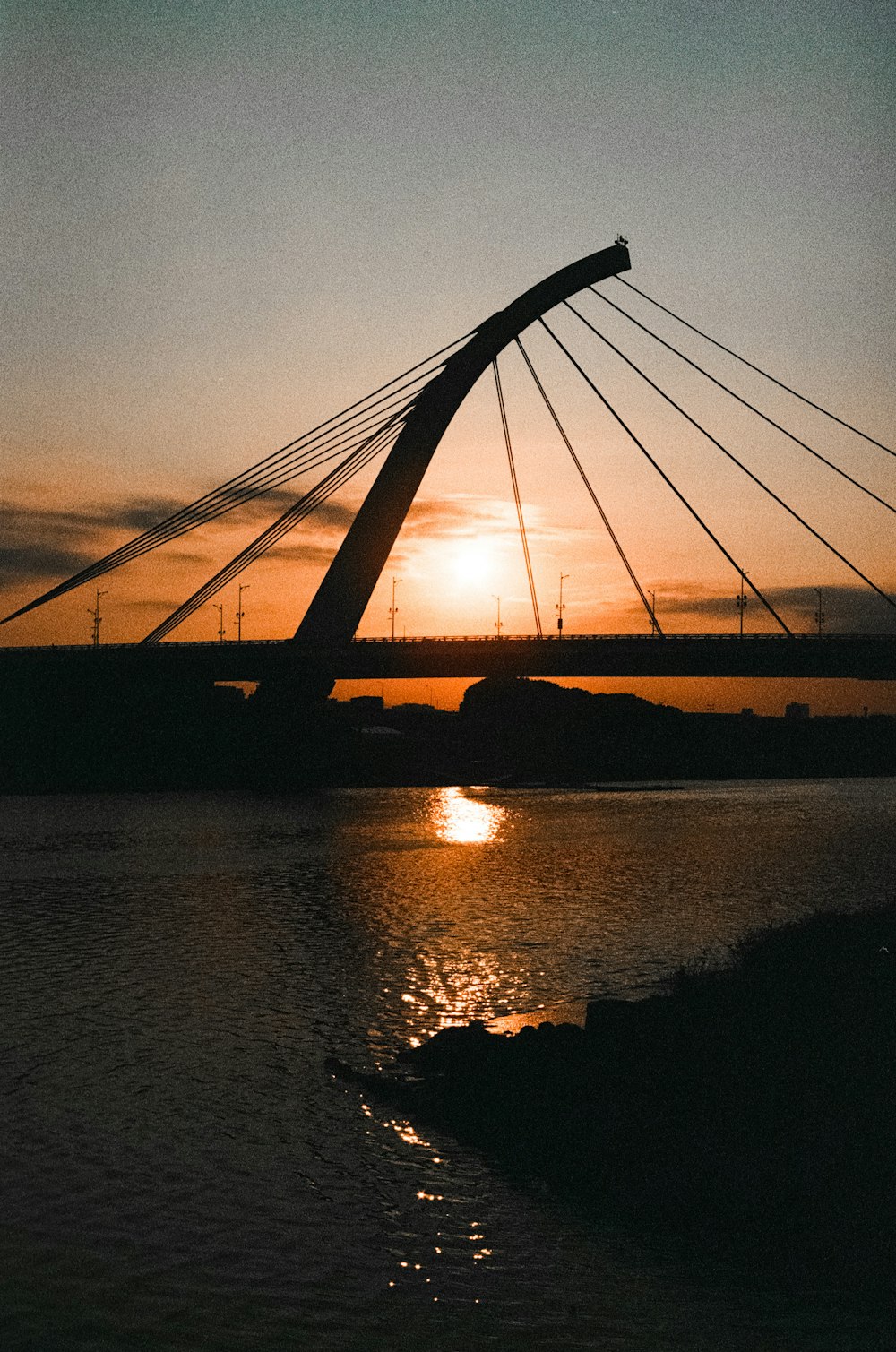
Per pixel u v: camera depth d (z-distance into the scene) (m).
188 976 32.75
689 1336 14.03
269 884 53.28
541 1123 20.14
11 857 62.91
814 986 25.48
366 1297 14.87
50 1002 29.50
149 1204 17.44
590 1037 22.88
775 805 112.25
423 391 112.81
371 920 42.97
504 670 120.44
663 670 122.56
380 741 171.12
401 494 108.94
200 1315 14.46
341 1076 23.19
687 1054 21.80
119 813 94.19
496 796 127.25
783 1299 14.77
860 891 50.41
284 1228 16.70
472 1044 22.94
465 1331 14.15
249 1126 20.45
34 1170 18.59
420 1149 19.50
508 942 38.03
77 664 116.00
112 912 44.66
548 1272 15.44
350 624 109.25
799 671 122.56
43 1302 14.70
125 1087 22.55
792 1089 19.92
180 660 114.44
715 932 39.62
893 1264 15.27
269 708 125.38
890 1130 18.20
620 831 82.31
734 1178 17.48
